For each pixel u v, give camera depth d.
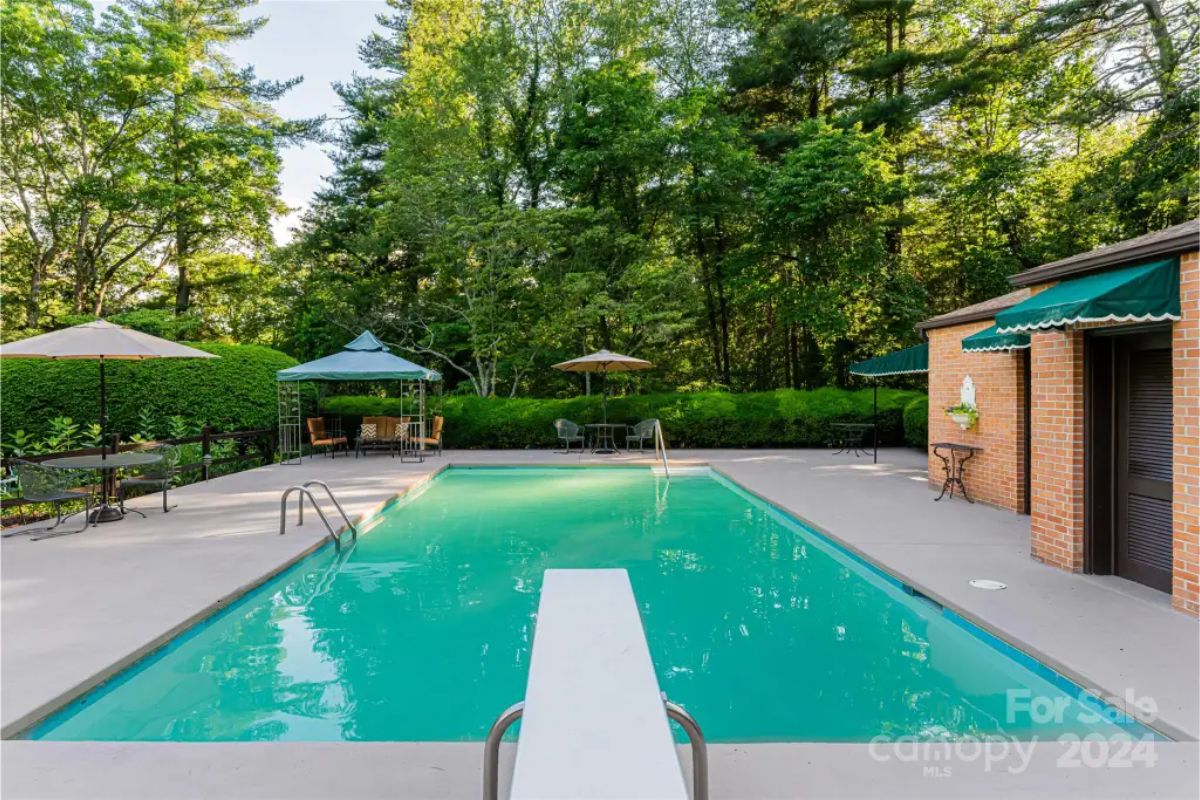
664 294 18.30
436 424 16.44
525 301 19.56
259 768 2.68
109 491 9.41
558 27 19.78
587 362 15.67
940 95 17.11
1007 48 16.17
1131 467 5.19
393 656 4.39
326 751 2.82
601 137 17.92
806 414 16.98
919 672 4.06
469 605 5.43
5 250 20.52
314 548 6.66
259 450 14.88
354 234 22.59
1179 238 4.27
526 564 6.73
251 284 23.50
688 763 2.75
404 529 8.44
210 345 14.71
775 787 2.52
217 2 21.47
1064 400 5.53
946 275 20.25
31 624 4.33
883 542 6.57
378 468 13.54
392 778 2.61
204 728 3.41
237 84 21.84
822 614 5.16
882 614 5.16
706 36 19.67
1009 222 17.97
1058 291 5.23
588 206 18.92
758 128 20.86
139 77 18.19
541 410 17.53
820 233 17.53
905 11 18.33
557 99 19.36
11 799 2.46
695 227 19.70
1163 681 3.38
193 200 20.03
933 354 10.50
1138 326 4.91
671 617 5.11
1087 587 5.03
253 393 14.69
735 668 4.14
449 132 19.45
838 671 4.09
